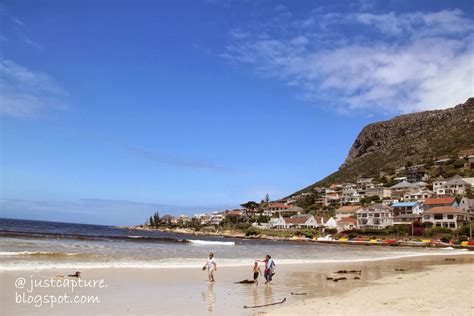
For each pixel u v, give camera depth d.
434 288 19.77
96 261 27.17
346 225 117.19
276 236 124.38
